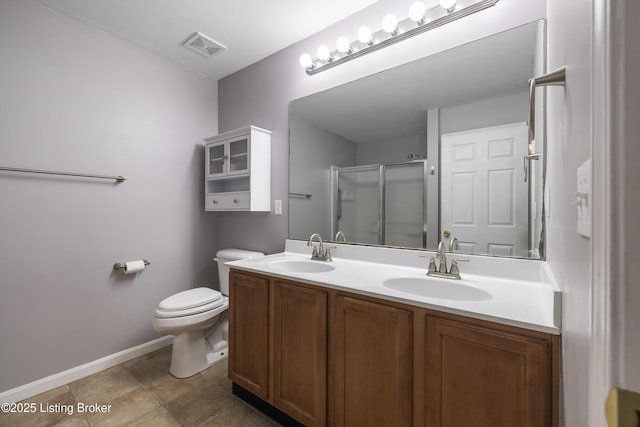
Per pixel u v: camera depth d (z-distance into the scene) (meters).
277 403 1.40
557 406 0.75
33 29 1.64
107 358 1.94
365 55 1.75
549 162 1.03
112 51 1.97
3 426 1.39
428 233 1.51
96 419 1.45
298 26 1.90
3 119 1.55
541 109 1.20
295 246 2.06
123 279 2.04
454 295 1.25
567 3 0.60
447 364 0.93
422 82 1.54
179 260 2.38
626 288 0.24
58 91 1.74
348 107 1.81
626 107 0.24
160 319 1.72
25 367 1.62
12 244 1.58
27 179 1.63
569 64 0.57
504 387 0.83
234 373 1.60
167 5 1.69
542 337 0.78
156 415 1.48
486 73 1.36
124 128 2.04
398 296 1.04
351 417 1.15
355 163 1.78
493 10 1.35
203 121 2.54
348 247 1.80
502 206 1.31
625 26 0.24
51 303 1.72
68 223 1.79
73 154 1.80
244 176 2.16
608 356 0.25
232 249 2.41
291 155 2.11
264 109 2.29
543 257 1.21
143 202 2.15
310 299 1.28
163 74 2.26
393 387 1.04
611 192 0.25
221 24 1.87
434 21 1.46
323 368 1.23
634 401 0.23
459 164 1.43
